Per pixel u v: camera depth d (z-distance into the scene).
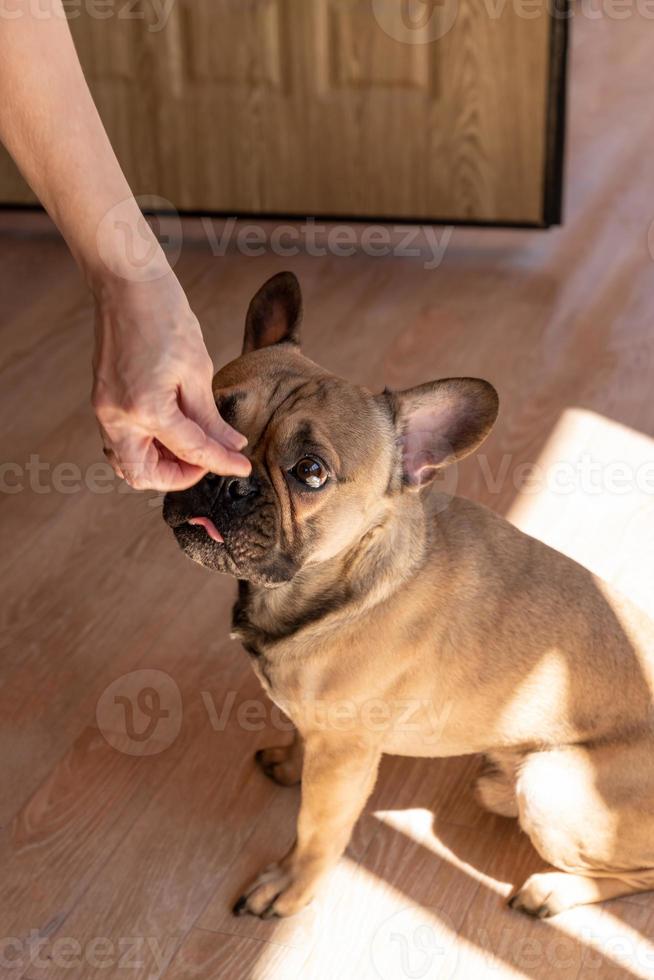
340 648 1.09
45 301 1.87
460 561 1.12
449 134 1.91
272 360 1.08
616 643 1.14
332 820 1.13
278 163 1.96
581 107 2.40
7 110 0.95
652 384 1.70
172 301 0.95
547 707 1.13
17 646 1.37
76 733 1.29
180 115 1.93
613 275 1.93
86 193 0.97
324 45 1.85
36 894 1.17
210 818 1.23
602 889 1.16
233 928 1.15
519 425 1.64
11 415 1.65
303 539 1.05
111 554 1.47
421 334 1.79
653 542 1.48
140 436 0.96
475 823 1.24
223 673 1.35
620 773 1.12
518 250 2.00
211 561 1.05
